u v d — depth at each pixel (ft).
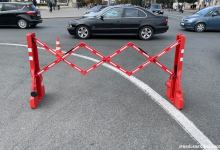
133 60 23.97
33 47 13.33
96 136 10.26
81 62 22.74
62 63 22.39
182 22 50.01
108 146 9.56
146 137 10.20
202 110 12.81
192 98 14.47
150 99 14.26
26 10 48.11
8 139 10.00
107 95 14.85
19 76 18.49
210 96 14.82
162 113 12.43
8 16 47.44
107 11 36.60
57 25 56.29
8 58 24.12
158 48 30.40
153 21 36.40
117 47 30.66
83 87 16.24
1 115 12.10
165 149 9.39
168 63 22.98
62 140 9.96
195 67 21.63
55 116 12.04
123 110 12.77
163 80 17.83
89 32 37.11
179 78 12.89
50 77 18.34
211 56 26.21
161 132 10.59
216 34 45.06
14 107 13.04
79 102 13.79
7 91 15.34
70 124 11.26
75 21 36.86
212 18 47.42
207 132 10.61
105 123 11.37
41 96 14.14
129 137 10.20
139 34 37.14
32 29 47.78
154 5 115.44
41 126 11.05
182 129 10.85
